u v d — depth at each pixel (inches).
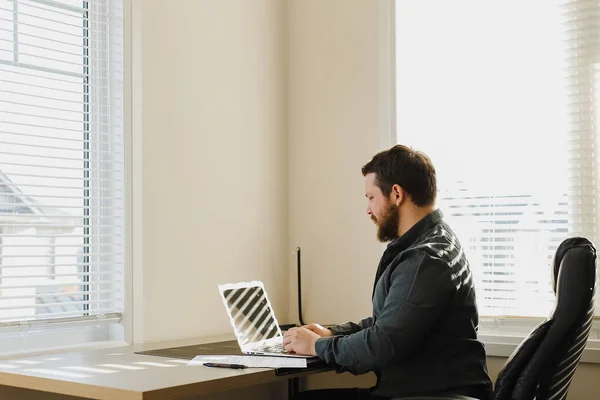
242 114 125.5
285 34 135.3
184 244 113.9
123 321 105.3
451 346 85.4
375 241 123.5
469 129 118.3
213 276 118.6
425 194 91.3
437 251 84.7
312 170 132.0
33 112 99.0
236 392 119.4
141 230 107.3
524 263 113.3
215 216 119.4
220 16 122.0
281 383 128.6
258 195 128.1
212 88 120.0
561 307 76.8
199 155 117.1
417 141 122.3
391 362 82.0
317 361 85.9
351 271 126.4
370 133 125.3
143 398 67.4
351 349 83.4
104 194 106.7
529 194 113.4
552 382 78.7
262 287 105.0
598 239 108.2
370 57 126.0
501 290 115.0
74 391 73.0
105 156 106.8
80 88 104.7
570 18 111.1
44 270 99.5
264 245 128.9
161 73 111.6
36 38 99.7
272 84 132.4
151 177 109.3
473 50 118.3
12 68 96.3
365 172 95.3
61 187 99.2
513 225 114.4
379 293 89.0
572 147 110.3
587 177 109.1
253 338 98.1
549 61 112.6
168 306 110.9
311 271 131.1
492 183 116.2
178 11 114.7
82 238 104.5
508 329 114.0
